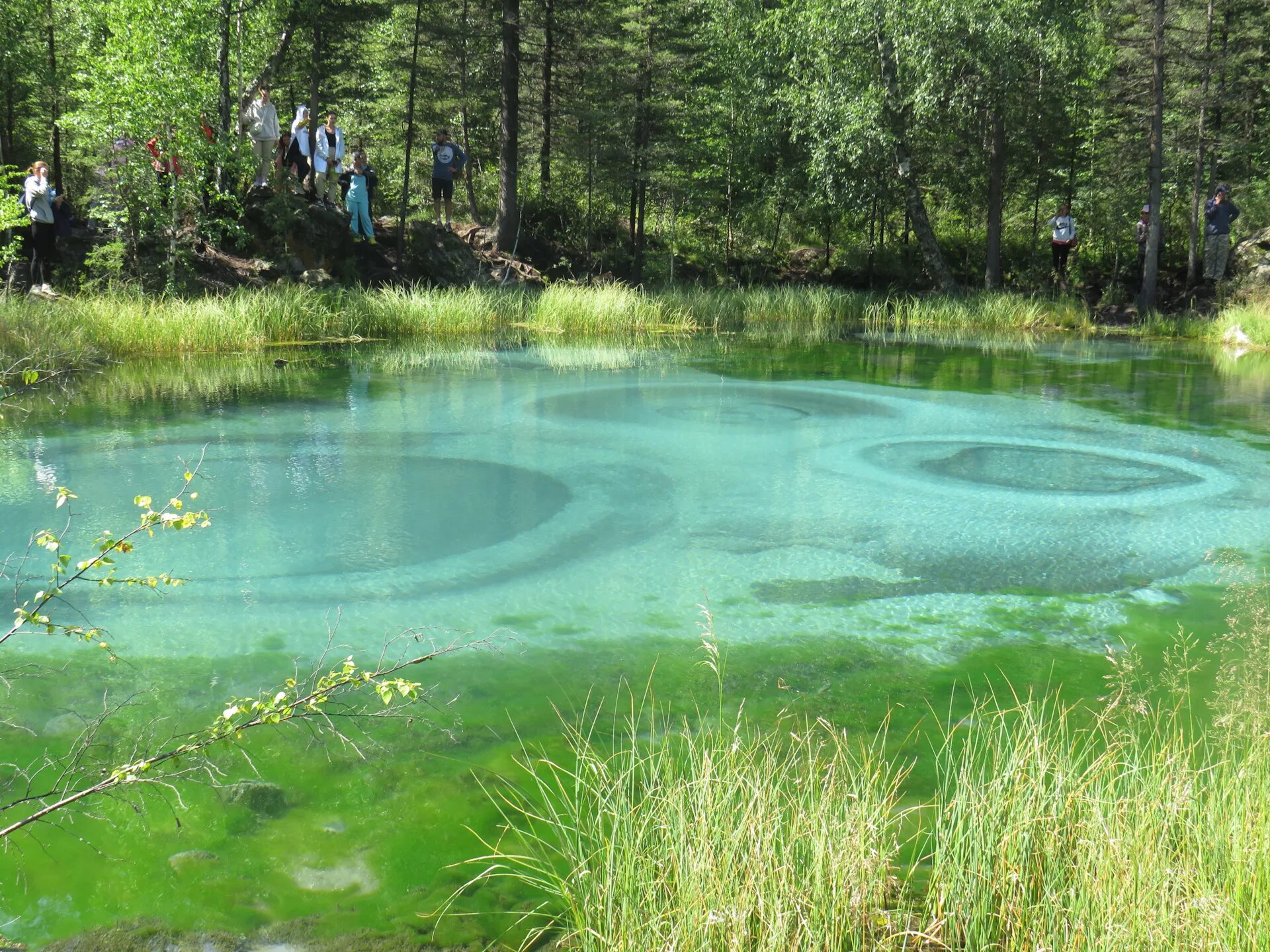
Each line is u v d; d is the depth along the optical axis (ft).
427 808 10.68
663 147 78.18
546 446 28.66
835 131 74.43
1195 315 68.39
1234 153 79.00
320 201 63.77
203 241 58.34
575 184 87.30
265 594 17.12
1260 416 34.40
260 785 11.08
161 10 50.88
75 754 11.69
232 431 30.07
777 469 26.35
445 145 69.97
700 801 8.68
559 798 10.84
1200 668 14.39
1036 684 13.93
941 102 72.23
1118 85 69.00
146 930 8.75
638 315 66.64
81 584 17.42
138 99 49.49
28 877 9.44
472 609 16.60
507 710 13.01
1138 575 18.57
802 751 11.69
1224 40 73.46
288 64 77.00
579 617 16.33
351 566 18.56
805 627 16.05
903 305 76.33
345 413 33.32
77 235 55.26
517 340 57.82
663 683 13.89
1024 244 88.89
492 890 9.29
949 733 12.39
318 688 9.63
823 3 72.74
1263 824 8.23
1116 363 49.26
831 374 44.16
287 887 9.36
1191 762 11.20
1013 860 8.23
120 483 23.81
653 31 75.97
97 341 44.09
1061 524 21.72
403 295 60.95
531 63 82.07
